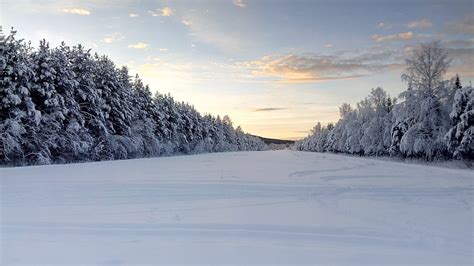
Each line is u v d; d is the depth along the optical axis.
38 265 4.25
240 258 4.56
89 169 19.59
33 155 27.86
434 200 9.59
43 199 8.93
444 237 5.66
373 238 5.56
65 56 32.22
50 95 28.75
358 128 60.00
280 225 6.39
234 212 7.60
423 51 34.25
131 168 20.75
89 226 6.17
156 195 9.93
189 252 4.78
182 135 66.81
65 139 29.83
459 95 29.38
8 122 25.27
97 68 39.53
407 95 35.16
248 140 177.00
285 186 12.30
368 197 10.07
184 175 15.99
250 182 13.33
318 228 6.20
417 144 33.44
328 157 43.56
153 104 56.69
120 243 5.17
